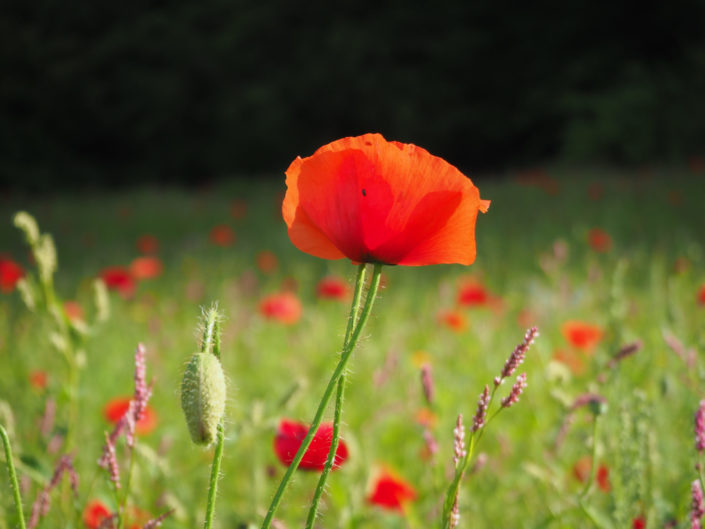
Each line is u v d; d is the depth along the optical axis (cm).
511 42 2317
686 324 290
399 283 558
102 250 902
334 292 391
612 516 150
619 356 179
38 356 324
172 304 488
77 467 193
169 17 2489
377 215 95
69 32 2512
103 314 187
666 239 675
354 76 2345
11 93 2386
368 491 189
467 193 94
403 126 2330
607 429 178
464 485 208
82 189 2350
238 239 924
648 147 1823
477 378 319
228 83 2473
